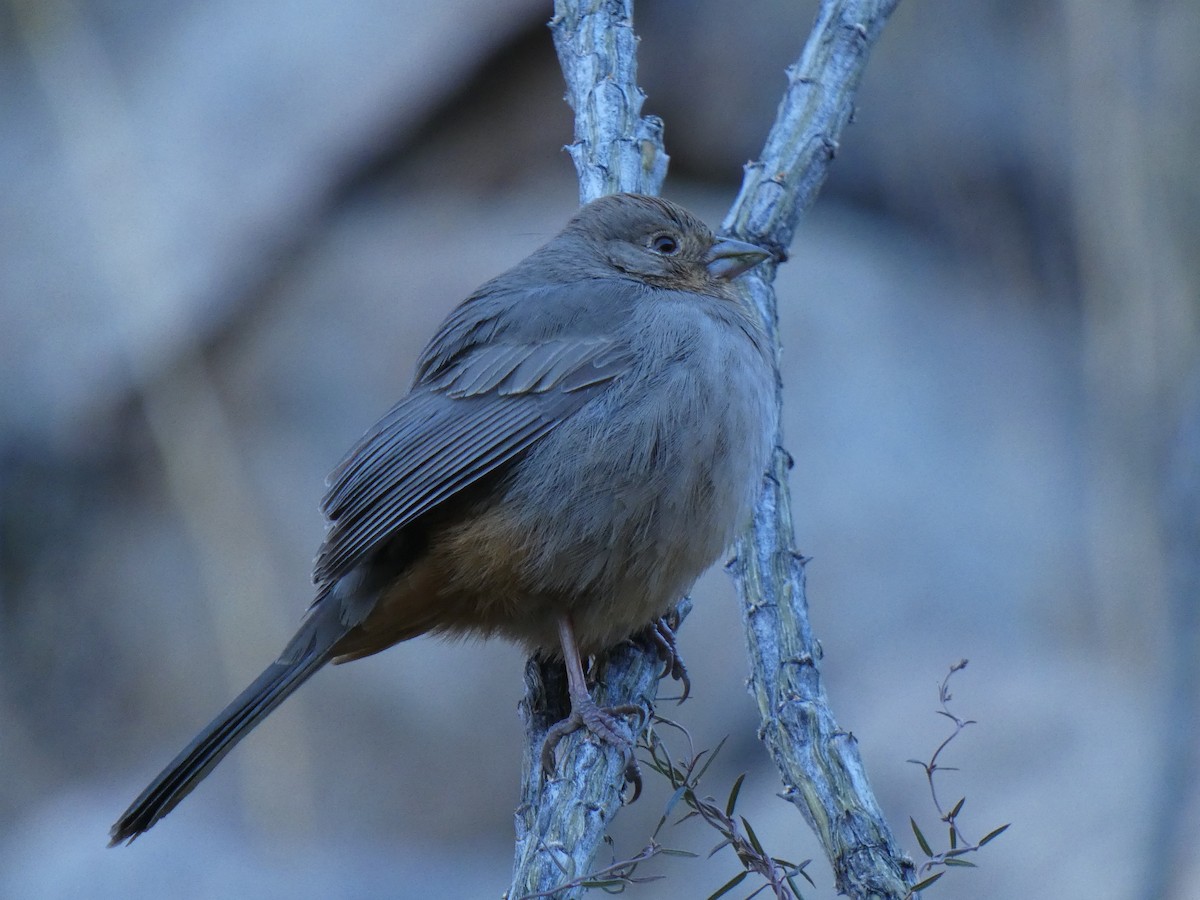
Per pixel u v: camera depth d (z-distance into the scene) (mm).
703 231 7633
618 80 7938
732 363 6988
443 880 12703
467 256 14594
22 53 16469
